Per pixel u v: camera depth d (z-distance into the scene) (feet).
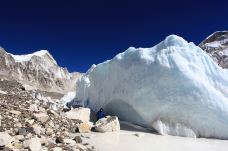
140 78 55.31
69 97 93.45
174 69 51.01
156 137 45.93
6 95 53.47
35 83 349.20
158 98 51.62
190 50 54.13
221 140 46.96
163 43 56.54
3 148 25.08
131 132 48.98
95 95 70.44
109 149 35.14
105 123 48.49
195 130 49.55
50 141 30.91
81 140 36.32
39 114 41.81
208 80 52.54
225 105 48.93
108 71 65.92
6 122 34.40
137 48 59.57
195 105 49.24
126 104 59.00
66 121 47.32
